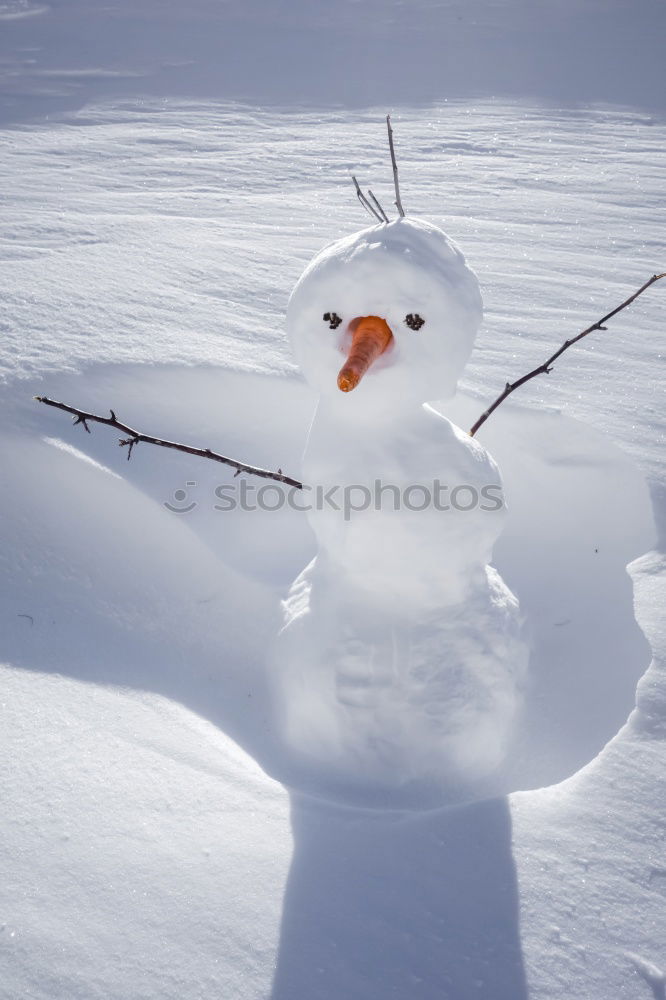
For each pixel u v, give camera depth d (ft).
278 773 7.68
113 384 11.13
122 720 7.82
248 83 34.14
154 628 9.05
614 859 6.48
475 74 35.65
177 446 8.01
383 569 7.46
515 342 13.83
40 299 13.06
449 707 7.55
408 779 7.61
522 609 9.66
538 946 5.90
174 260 15.55
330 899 6.16
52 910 6.04
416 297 6.84
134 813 6.81
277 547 10.10
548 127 28.76
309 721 7.80
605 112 30.58
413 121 29.40
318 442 7.57
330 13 45.42
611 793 7.00
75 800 6.89
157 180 22.68
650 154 26.09
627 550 10.12
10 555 9.33
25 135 26.84
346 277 6.91
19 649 8.50
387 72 35.99
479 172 24.03
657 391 12.50
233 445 10.87
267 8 46.32
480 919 6.06
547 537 10.53
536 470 11.12
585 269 17.25
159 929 5.95
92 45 39.14
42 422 10.40
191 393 11.27
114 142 26.23
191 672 8.74
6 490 9.76
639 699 7.80
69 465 10.01
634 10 45.37
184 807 6.88
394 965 5.75
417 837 6.63
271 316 13.56
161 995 5.57
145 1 47.29
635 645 8.70
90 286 13.84
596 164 25.00
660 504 10.27
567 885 6.30
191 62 36.94
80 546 9.49
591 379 12.72
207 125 28.58
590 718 8.33
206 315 13.30
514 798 6.97
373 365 6.97
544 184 23.12
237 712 8.38
